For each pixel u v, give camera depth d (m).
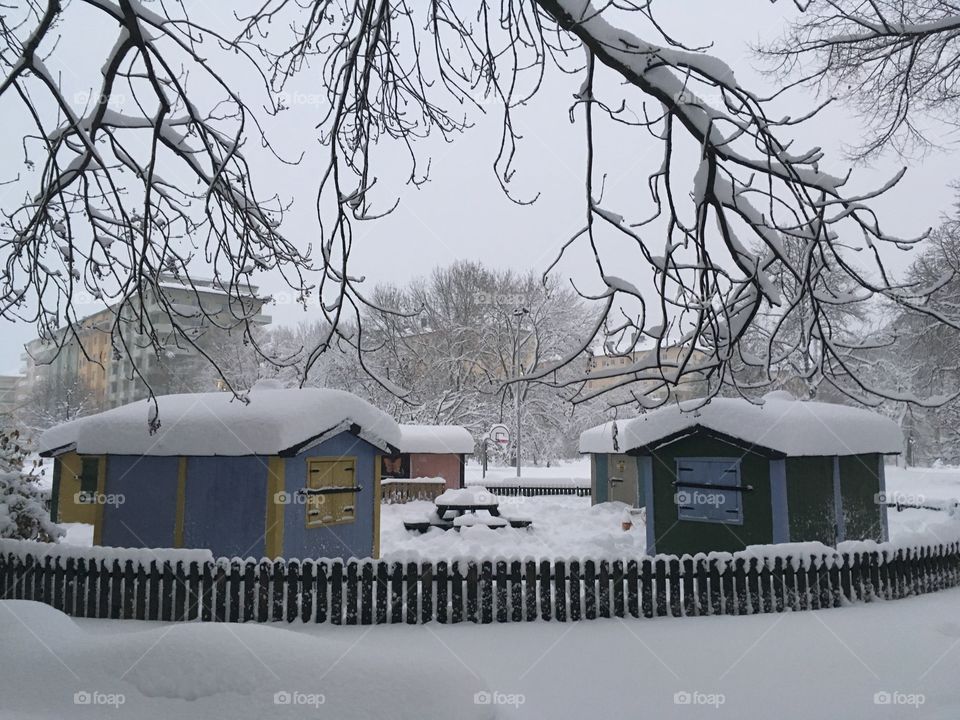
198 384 43.44
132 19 4.85
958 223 13.02
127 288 5.92
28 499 11.38
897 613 9.14
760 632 8.13
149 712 3.69
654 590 9.09
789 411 12.27
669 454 13.15
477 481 33.00
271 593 8.69
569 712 5.58
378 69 5.53
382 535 18.95
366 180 5.01
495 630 8.29
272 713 3.67
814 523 12.02
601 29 4.06
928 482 32.75
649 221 4.56
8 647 4.25
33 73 5.18
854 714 5.52
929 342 21.28
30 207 6.54
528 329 43.66
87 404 53.47
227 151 5.88
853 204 4.37
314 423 11.53
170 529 11.52
